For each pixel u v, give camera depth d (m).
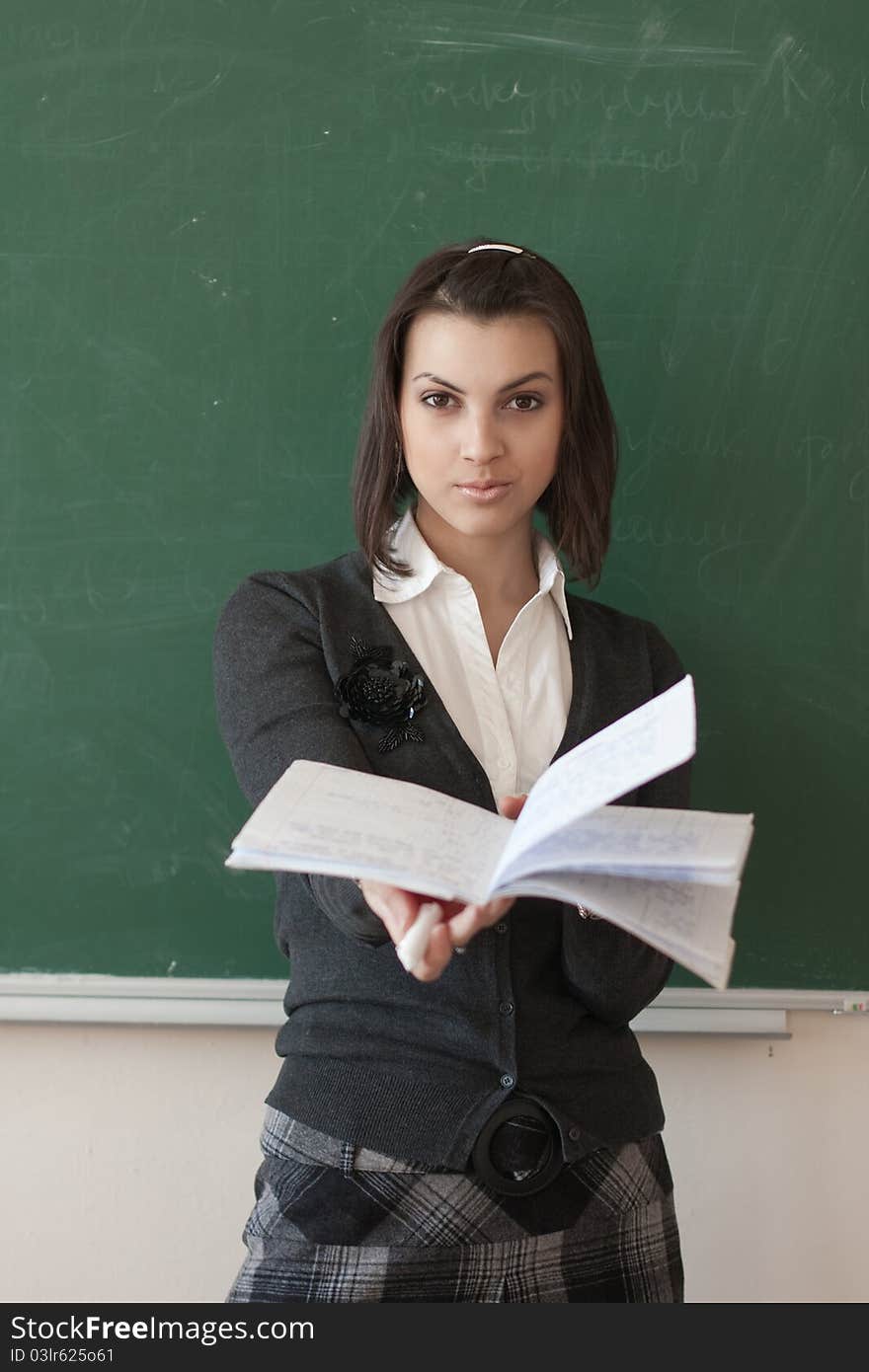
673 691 0.95
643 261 1.69
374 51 1.66
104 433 1.68
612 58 1.67
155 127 1.66
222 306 1.68
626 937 1.27
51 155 1.66
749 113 1.68
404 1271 1.19
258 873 1.71
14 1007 1.71
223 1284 1.74
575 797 0.90
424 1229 1.19
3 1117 1.74
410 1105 1.20
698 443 1.71
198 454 1.69
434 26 1.66
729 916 0.98
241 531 1.70
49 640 1.69
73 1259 1.74
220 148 1.66
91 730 1.70
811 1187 1.76
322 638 1.32
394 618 1.37
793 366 1.70
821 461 1.71
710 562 1.72
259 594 1.36
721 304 1.69
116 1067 1.74
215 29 1.66
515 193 1.68
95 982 1.71
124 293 1.67
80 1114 1.74
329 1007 1.27
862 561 1.72
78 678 1.70
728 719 1.73
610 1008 1.27
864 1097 1.76
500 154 1.67
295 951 1.32
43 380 1.68
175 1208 1.74
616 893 0.95
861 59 1.68
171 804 1.71
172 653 1.70
